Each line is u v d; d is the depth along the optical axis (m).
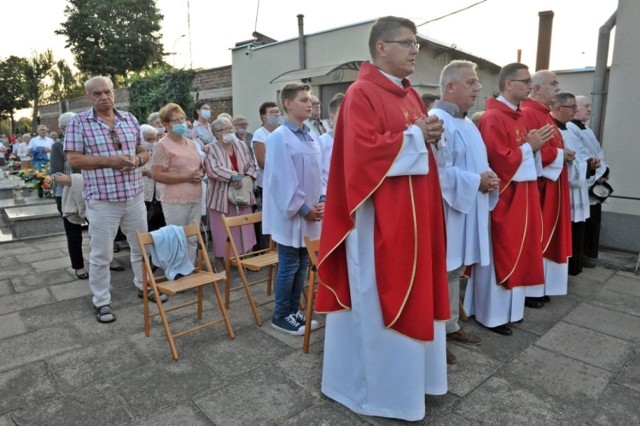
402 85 2.41
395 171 2.11
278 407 2.49
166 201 4.23
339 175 2.30
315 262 3.01
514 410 2.47
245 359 3.01
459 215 3.05
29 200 8.32
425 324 2.22
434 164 2.39
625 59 5.15
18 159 17.09
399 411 2.34
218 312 3.81
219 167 4.44
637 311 3.82
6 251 5.90
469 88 3.03
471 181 2.92
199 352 3.11
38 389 2.68
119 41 30.23
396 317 2.20
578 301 4.05
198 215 4.38
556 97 4.32
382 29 2.27
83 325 3.56
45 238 6.65
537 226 3.46
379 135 2.14
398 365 2.30
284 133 3.18
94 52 30.06
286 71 11.13
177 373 2.84
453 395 2.61
